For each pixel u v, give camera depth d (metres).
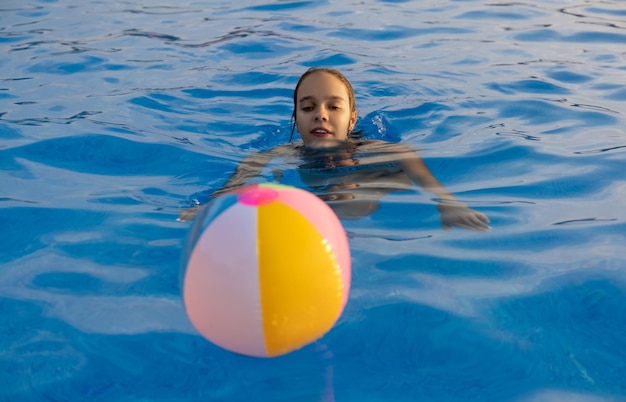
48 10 8.74
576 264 2.81
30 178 3.84
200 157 4.20
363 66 6.25
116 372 2.27
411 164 3.89
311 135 4.17
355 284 2.67
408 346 2.34
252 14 8.36
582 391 2.13
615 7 8.53
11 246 3.10
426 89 5.57
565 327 2.43
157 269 2.86
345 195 3.50
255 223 2.15
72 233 3.19
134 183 3.80
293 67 6.26
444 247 2.95
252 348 2.15
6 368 2.29
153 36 7.40
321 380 2.21
